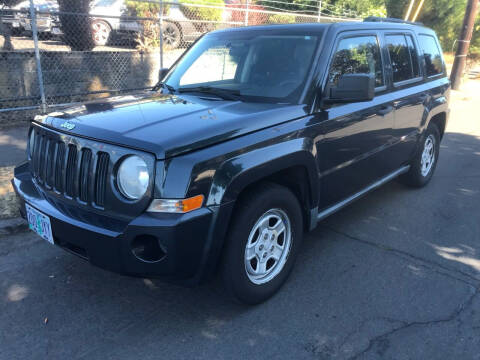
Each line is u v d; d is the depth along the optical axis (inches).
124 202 98.2
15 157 233.0
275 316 118.2
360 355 104.0
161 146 95.6
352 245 159.9
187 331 111.6
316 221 137.8
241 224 108.5
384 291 130.9
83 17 383.6
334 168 139.5
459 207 199.2
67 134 108.0
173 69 163.9
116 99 136.5
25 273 135.9
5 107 304.7
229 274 110.5
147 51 413.4
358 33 152.9
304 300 125.5
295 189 131.0
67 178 108.0
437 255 154.0
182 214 95.4
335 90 128.3
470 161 275.6
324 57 135.2
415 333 111.9
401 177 217.6
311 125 126.0
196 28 486.6
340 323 115.6
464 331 113.0
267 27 155.5
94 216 102.2
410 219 184.2
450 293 130.4
